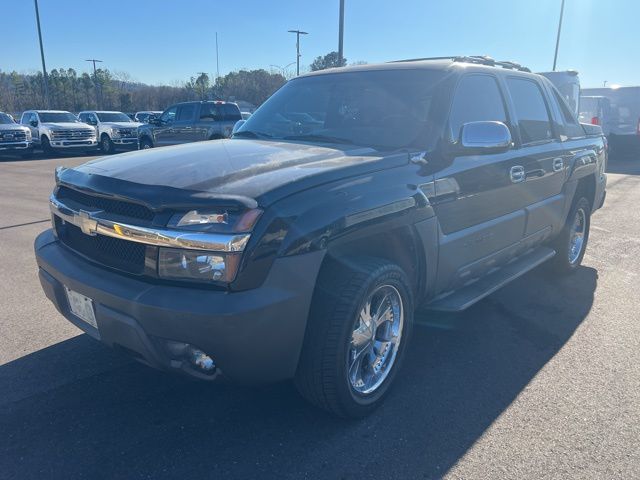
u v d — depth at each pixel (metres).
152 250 2.63
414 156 3.41
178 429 2.99
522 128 4.56
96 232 2.85
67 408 3.17
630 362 3.85
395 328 3.29
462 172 3.64
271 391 3.39
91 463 2.71
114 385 3.42
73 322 3.11
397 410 3.21
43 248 3.35
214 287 2.53
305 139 3.90
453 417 3.15
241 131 4.36
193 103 17.62
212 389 3.40
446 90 3.77
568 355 3.95
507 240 4.34
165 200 2.61
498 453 2.84
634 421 3.13
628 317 4.66
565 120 5.47
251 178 2.77
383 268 3.00
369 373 3.17
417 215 3.25
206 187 2.66
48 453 2.77
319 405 3.00
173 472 2.66
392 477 2.65
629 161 18.58
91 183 2.96
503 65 4.76
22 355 3.79
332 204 2.77
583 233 5.92
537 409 3.24
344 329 2.81
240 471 2.67
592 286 5.47
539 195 4.72
